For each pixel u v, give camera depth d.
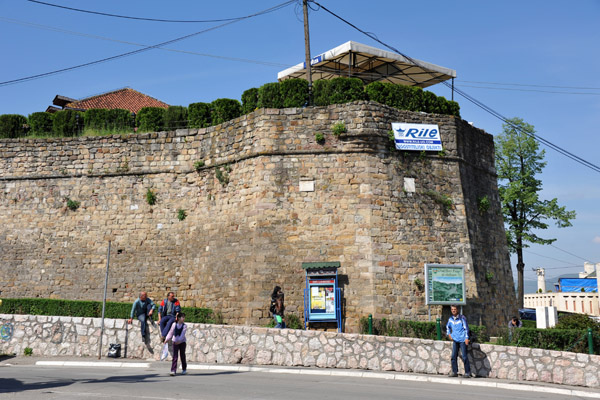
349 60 26.73
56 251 24.06
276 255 20.16
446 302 18.92
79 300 21.81
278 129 21.34
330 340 15.09
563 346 14.80
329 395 10.46
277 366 14.90
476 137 24.70
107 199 24.14
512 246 34.91
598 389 12.89
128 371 14.04
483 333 18.02
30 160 25.19
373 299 19.38
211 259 21.86
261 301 19.70
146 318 16.47
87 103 34.25
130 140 24.47
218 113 23.48
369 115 21.11
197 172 23.34
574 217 34.31
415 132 21.86
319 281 19.62
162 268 22.97
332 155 21.00
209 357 15.71
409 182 21.31
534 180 35.31
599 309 40.09
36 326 17.00
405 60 27.98
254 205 20.81
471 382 13.45
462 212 22.11
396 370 14.66
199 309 20.42
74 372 13.73
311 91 22.30
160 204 23.62
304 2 24.59
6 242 24.56
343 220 20.36
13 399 9.59
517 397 11.35
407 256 20.44
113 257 23.53
